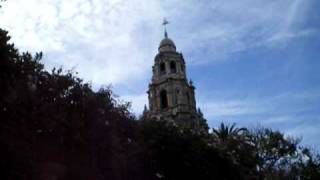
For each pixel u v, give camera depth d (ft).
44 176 92.17
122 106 120.16
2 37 83.25
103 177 105.70
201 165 144.46
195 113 303.68
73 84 104.78
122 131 118.11
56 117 95.30
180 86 311.06
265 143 202.49
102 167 106.52
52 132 96.37
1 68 82.28
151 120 144.05
